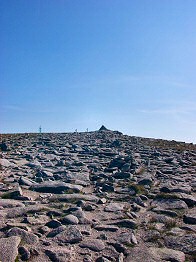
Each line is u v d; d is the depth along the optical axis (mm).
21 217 13812
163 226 13352
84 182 21281
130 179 22422
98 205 16188
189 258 10586
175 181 22062
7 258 9719
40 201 16344
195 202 16531
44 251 10484
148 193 18516
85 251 10797
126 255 10797
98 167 27344
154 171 25531
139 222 13820
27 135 61625
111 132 73938
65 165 28406
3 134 61906
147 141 53781
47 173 23375
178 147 46188
